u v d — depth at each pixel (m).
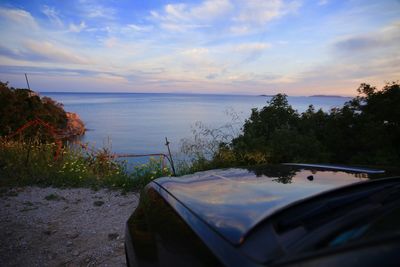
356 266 1.26
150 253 1.96
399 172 2.49
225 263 1.35
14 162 7.86
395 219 1.51
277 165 3.08
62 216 5.12
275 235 1.47
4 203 5.68
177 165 7.82
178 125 55.75
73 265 3.57
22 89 24.72
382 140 8.14
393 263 1.26
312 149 7.80
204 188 2.31
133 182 6.86
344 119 8.88
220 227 1.62
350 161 8.10
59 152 8.57
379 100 8.66
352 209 1.71
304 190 2.01
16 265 3.56
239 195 2.04
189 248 1.63
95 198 6.09
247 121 9.41
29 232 4.46
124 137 36.38
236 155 7.89
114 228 4.63
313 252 1.30
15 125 21.16
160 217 2.12
